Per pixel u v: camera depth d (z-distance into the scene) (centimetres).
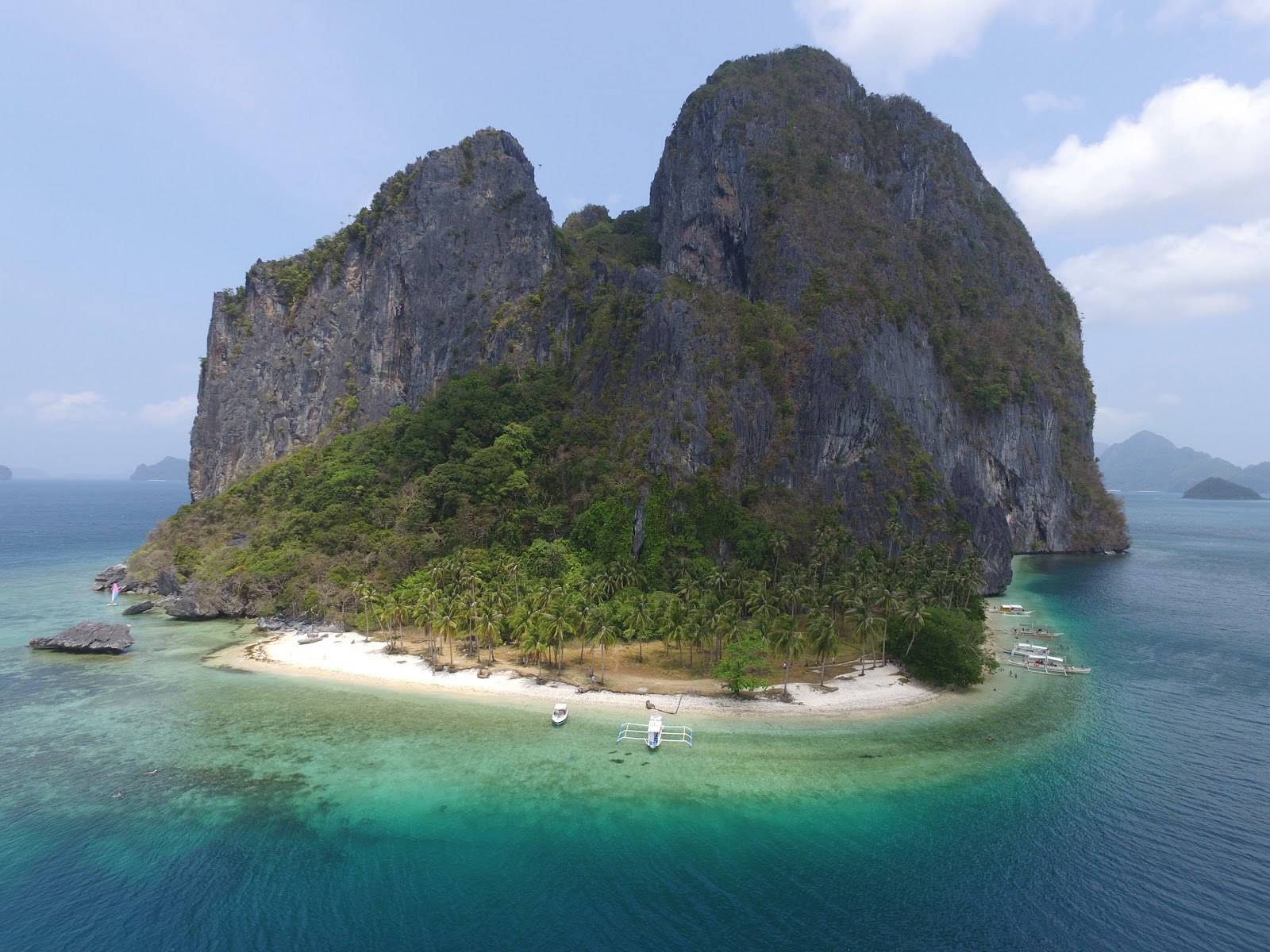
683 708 7575
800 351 13638
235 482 17638
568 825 5391
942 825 5450
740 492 12094
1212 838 5300
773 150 16888
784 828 5375
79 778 6056
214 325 19300
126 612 12175
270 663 9162
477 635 9194
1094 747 6794
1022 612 12731
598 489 11856
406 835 5253
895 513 12769
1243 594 14825
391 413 16938
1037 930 4328
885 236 16425
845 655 9512
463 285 17800
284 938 4219
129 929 4291
